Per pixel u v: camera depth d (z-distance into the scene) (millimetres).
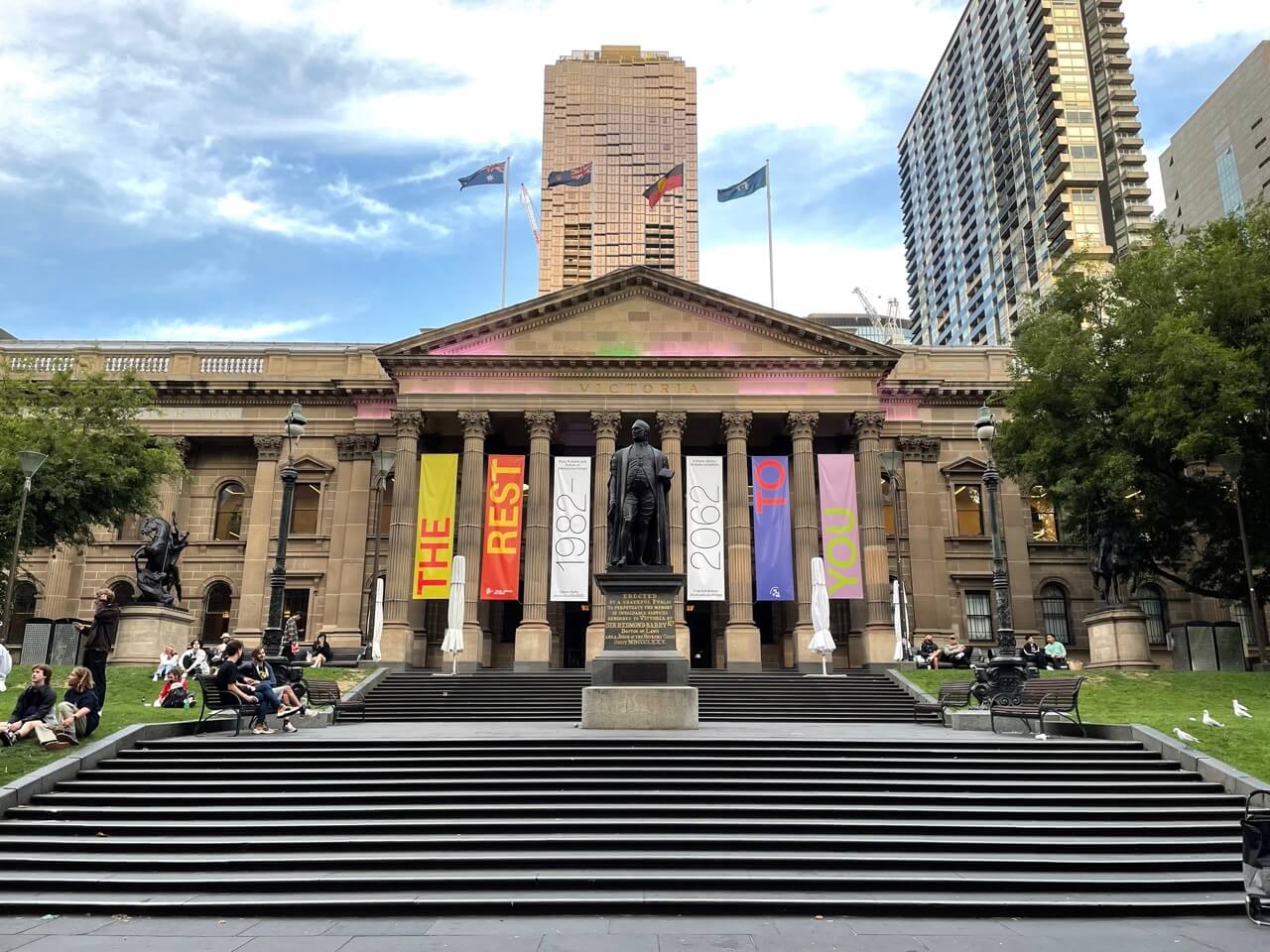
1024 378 41812
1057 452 38188
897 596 40156
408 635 43062
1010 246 129000
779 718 28891
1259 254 34438
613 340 47062
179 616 36156
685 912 10578
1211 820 13859
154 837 12820
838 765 15805
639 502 21453
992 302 133125
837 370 46344
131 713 21609
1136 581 40312
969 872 11727
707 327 47281
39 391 39188
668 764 15625
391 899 10703
